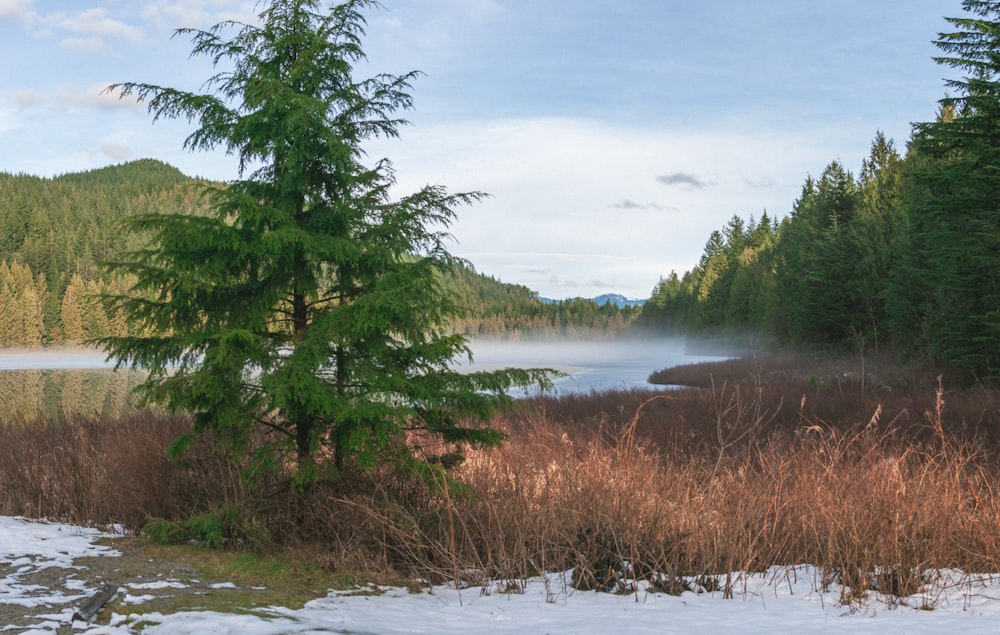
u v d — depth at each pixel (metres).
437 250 6.73
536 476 7.27
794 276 47.34
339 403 5.86
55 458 8.42
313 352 5.89
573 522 5.93
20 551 5.43
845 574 4.96
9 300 105.62
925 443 9.78
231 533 6.20
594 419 13.88
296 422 6.42
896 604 4.57
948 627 3.87
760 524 6.07
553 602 4.81
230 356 5.69
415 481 6.78
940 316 23.00
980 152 18.12
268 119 6.41
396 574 5.57
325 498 6.37
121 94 6.37
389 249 6.52
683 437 11.70
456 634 3.81
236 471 7.27
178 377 6.07
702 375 34.53
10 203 171.38
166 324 6.16
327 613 4.29
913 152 39.09
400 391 6.17
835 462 6.85
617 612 4.45
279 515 6.27
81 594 4.41
